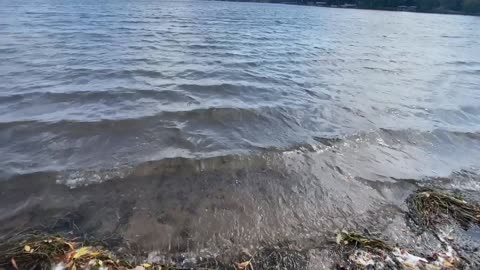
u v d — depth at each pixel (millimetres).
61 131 6312
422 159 6082
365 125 7461
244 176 5211
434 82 12234
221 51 17188
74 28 21828
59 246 3502
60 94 8430
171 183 4918
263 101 8875
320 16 60281
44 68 11000
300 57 16688
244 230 4020
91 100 8172
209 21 37250
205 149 5965
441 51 21703
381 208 4562
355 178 5289
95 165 5246
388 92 10508
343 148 6305
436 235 4047
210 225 4066
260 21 42312
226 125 7160
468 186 5273
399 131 7164
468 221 4324
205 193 4715
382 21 53406
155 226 3996
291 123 7441
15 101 7785
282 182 5086
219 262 3502
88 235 3777
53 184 4707
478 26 51625
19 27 20328
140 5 61000
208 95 9133
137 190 4695
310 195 4785
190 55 15258
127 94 8750
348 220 4285
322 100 9266
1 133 6094
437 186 5203
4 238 3666
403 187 5102
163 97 8703
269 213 4355
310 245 3801
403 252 3699
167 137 6363
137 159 5480
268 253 3660
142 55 14273
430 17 75938
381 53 19438
